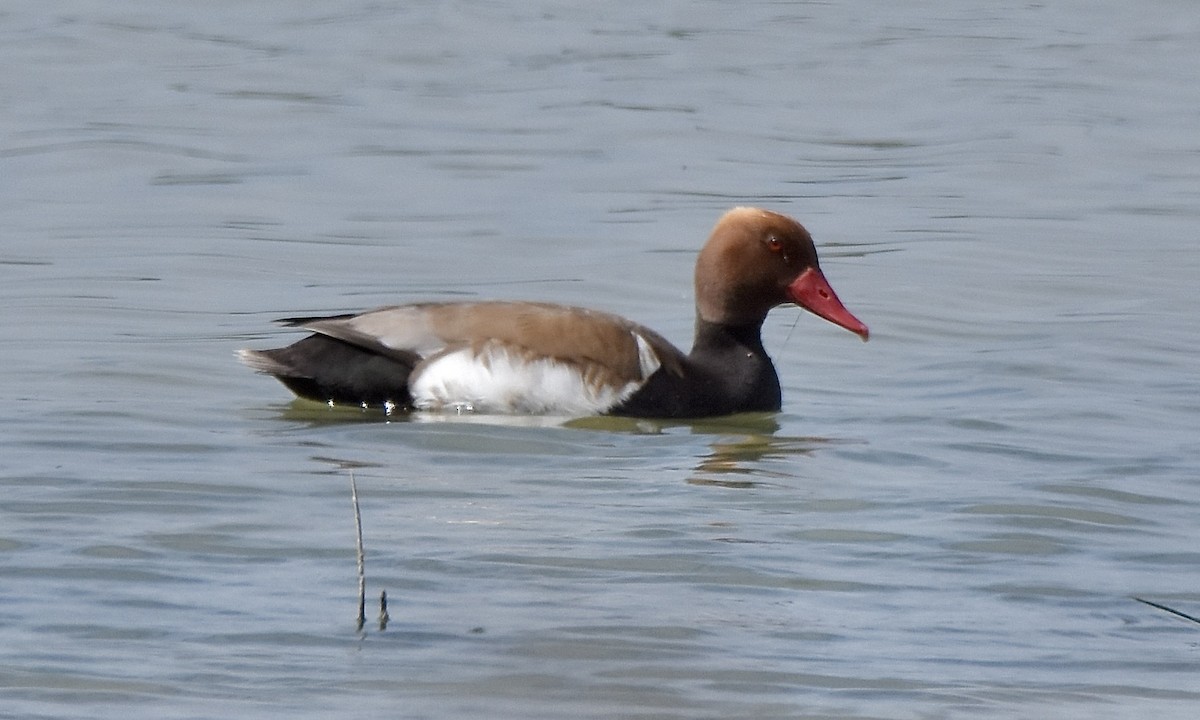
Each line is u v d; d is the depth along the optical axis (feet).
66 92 103.65
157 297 59.11
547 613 28.99
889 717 25.16
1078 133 94.12
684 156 87.76
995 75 112.06
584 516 34.94
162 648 27.07
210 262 64.85
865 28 131.34
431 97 104.22
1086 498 36.81
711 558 32.24
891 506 36.19
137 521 33.83
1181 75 112.68
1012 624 29.25
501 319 44.47
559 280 63.00
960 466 39.63
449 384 43.75
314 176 82.28
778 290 46.37
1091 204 77.46
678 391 44.80
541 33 127.95
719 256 46.26
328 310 58.18
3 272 62.23
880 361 51.70
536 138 92.22
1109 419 44.04
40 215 73.00
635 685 25.96
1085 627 29.19
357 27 129.90
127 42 121.70
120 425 41.70
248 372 48.52
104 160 84.58
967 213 75.36
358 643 27.43
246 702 25.05
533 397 43.88
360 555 28.43
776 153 89.10
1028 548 33.47
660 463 39.81
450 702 25.14
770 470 39.17
